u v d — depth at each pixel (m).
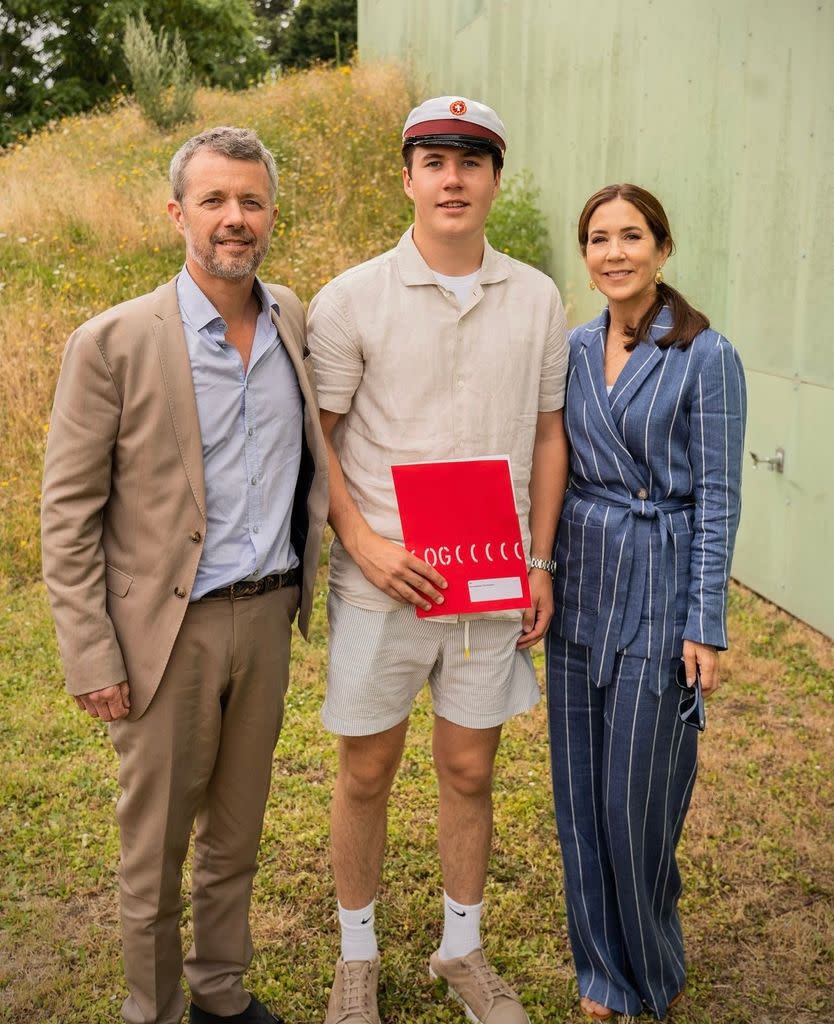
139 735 2.15
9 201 9.49
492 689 2.45
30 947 2.77
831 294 4.53
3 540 5.58
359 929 2.56
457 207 2.22
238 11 21.58
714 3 5.39
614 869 2.44
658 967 2.52
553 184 8.45
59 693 4.20
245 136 2.07
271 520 2.18
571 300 8.09
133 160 11.18
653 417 2.24
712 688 2.26
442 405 2.32
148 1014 2.27
